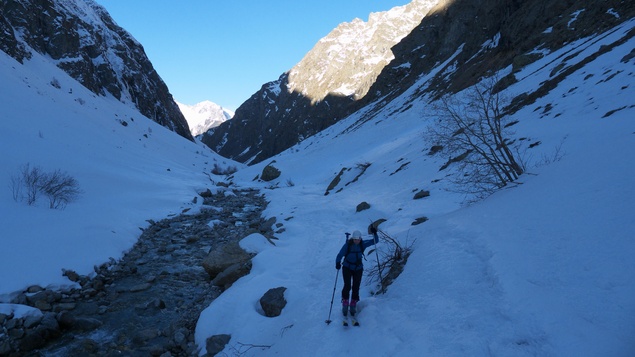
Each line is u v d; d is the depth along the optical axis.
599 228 4.89
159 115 107.38
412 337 4.65
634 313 3.55
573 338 3.61
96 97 64.69
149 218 19.16
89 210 16.34
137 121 68.69
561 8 36.81
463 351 4.02
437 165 17.88
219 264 11.34
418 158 21.36
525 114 17.97
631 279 3.93
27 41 65.56
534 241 5.39
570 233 5.12
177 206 23.03
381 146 37.53
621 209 5.02
